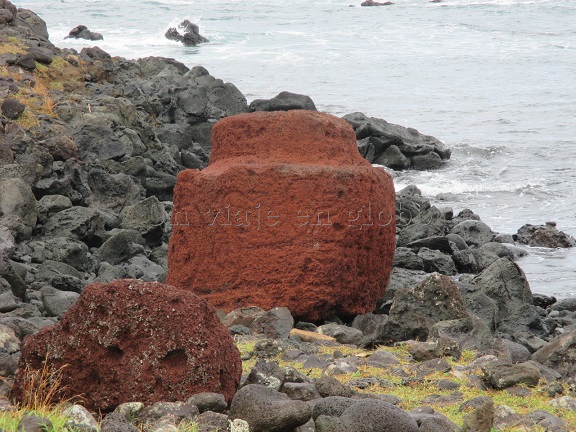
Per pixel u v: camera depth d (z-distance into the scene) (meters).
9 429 8.25
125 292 9.60
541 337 16.11
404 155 40.88
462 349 12.51
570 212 32.56
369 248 15.93
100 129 28.22
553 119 54.25
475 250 25.05
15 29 36.53
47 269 19.33
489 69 76.88
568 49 90.12
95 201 25.39
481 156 43.50
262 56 83.25
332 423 8.45
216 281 15.58
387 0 151.50
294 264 15.23
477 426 8.98
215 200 15.60
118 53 84.56
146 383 9.39
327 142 16.23
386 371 11.56
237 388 9.95
